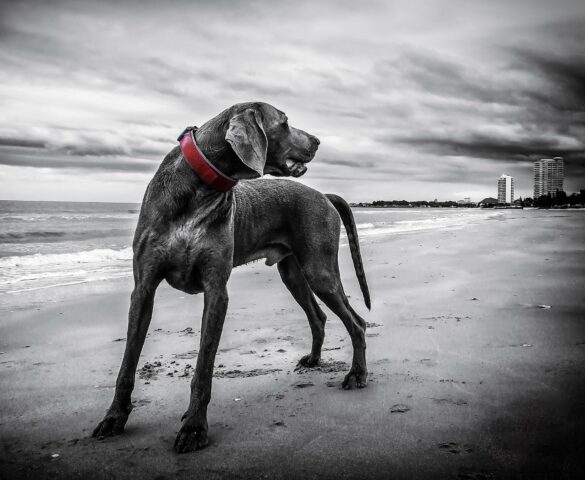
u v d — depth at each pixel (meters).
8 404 3.40
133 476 2.48
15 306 6.52
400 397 3.42
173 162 3.27
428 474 2.40
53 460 2.64
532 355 4.12
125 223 27.78
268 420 3.13
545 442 2.66
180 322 5.84
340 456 2.62
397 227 24.89
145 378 3.94
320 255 4.07
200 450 2.76
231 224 3.40
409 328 5.20
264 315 6.10
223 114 3.41
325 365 4.27
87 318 5.97
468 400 3.28
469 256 11.30
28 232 18.44
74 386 3.75
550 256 10.92
